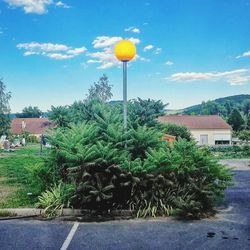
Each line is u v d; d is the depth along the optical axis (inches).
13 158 1031.6
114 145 361.7
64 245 257.9
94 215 344.8
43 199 365.7
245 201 425.4
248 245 257.6
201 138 2427.4
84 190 340.8
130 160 367.6
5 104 2655.0
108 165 337.1
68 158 342.0
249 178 665.6
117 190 351.9
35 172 406.6
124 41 405.1
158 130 458.6
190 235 282.4
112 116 404.5
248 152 1456.7
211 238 274.5
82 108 483.2
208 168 350.3
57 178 396.2
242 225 313.1
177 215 344.8
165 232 290.5
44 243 262.2
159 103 466.0
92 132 367.2
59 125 469.4
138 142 378.6
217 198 391.9
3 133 2541.8
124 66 410.3
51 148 391.9
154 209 342.6
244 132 1736.0
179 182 362.3
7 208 355.6
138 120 438.3
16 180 563.5
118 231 293.6
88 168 333.7
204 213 354.9
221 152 1565.0
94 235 282.2
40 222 321.1
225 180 363.9
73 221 324.8
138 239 272.1
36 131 3056.1
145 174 345.7
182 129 1217.4
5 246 255.3
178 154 354.6
